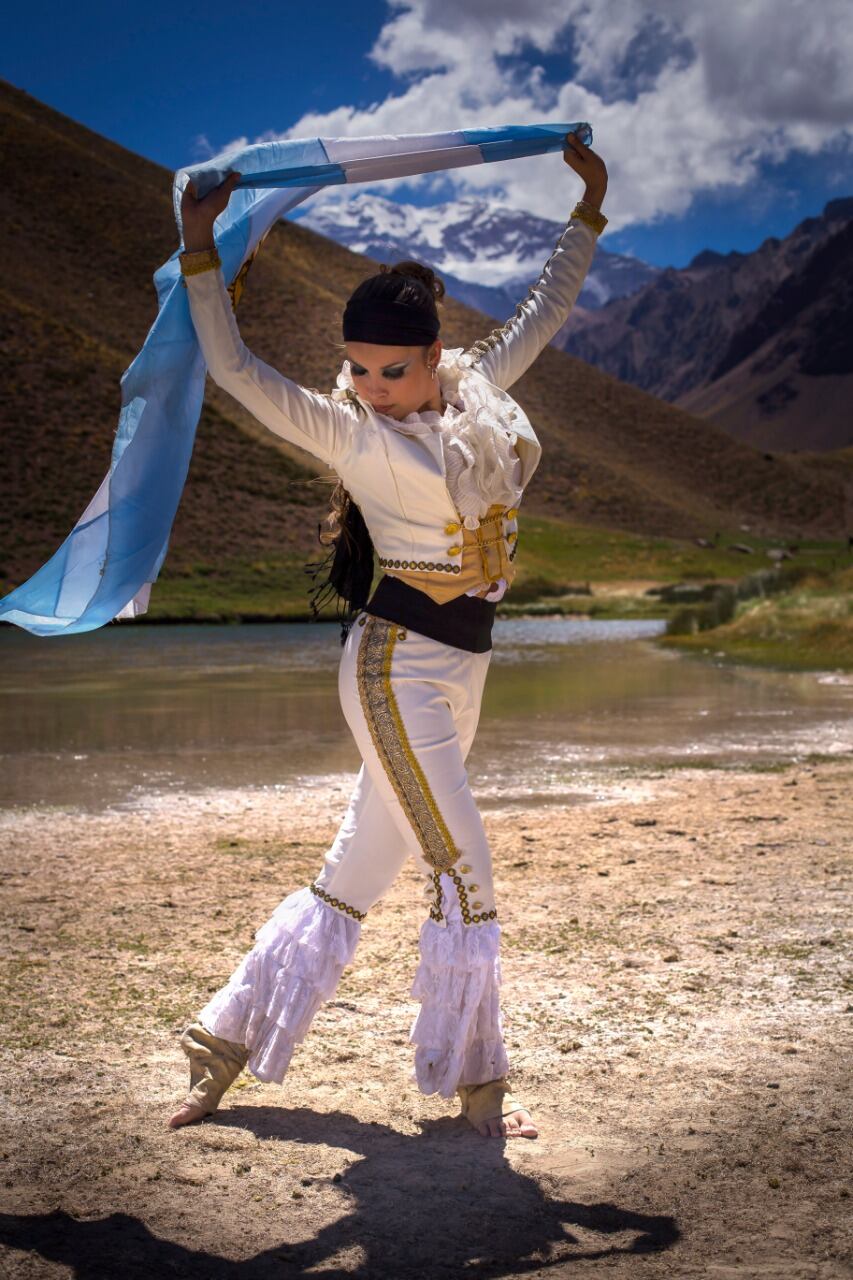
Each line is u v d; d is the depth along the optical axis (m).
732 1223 2.56
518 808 7.96
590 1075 3.40
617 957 4.54
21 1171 2.83
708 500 103.00
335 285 101.44
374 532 3.01
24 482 50.59
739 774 9.24
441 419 2.92
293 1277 2.37
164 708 13.96
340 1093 3.34
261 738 11.36
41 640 27.33
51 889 5.72
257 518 54.44
